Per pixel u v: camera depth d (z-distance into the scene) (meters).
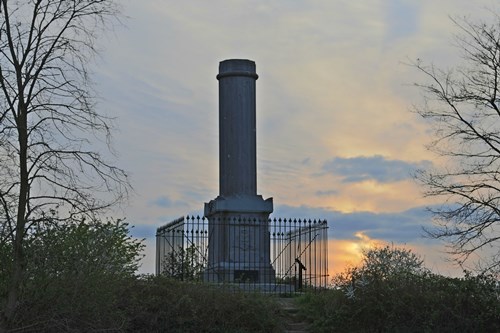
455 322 19.66
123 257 18.20
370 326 19.92
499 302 19.98
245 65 26.23
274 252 25.11
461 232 20.95
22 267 15.56
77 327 16.42
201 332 18.89
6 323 14.93
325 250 24.47
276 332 19.52
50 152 15.19
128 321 17.92
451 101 21.62
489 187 21.08
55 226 15.85
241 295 20.03
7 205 15.20
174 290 19.45
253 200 25.62
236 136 25.92
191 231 24.23
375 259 24.42
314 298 20.95
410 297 19.92
